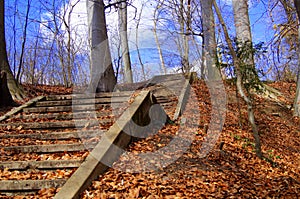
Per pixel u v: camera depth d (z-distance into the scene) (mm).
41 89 14898
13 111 7469
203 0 10984
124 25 17062
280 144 9055
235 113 10719
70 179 4121
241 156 6930
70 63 19500
